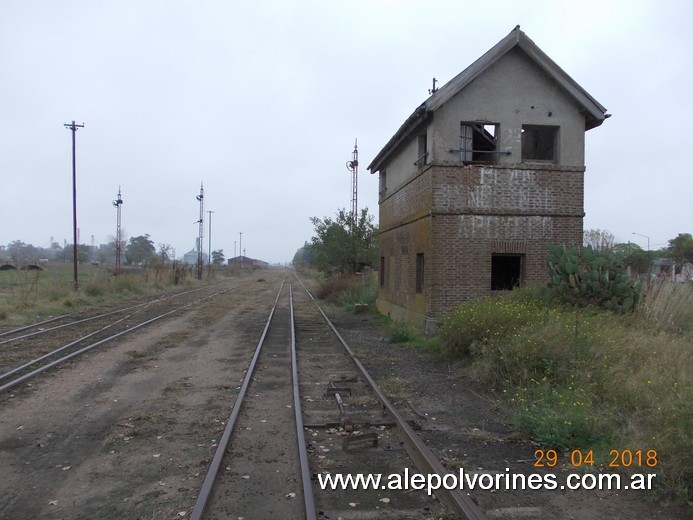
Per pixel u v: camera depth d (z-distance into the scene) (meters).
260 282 58.41
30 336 13.91
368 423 6.65
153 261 48.47
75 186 29.59
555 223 13.85
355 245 32.91
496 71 13.77
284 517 4.26
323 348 12.91
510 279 16.05
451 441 6.07
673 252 32.22
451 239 13.53
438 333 12.05
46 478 5.03
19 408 7.38
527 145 16.34
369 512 4.34
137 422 6.75
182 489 4.77
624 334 8.95
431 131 13.80
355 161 38.91
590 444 5.77
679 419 5.38
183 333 15.12
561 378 7.71
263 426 6.64
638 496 4.65
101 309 22.41
